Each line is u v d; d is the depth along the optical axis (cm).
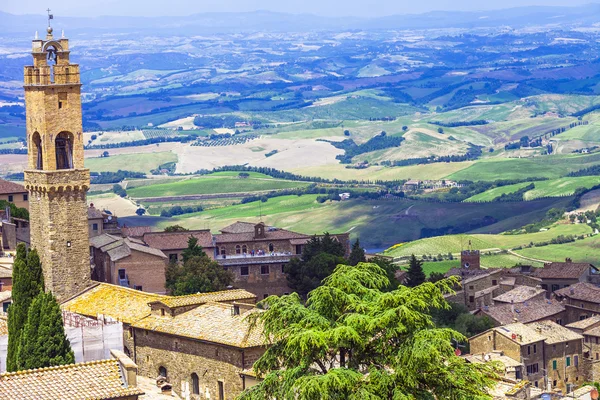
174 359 16100
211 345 15388
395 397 9538
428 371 9900
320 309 10531
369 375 9825
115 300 18600
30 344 15338
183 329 15975
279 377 10206
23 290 17050
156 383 15788
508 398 14962
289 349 10119
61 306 19312
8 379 11481
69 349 15550
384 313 10006
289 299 10681
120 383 11669
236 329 15362
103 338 16075
